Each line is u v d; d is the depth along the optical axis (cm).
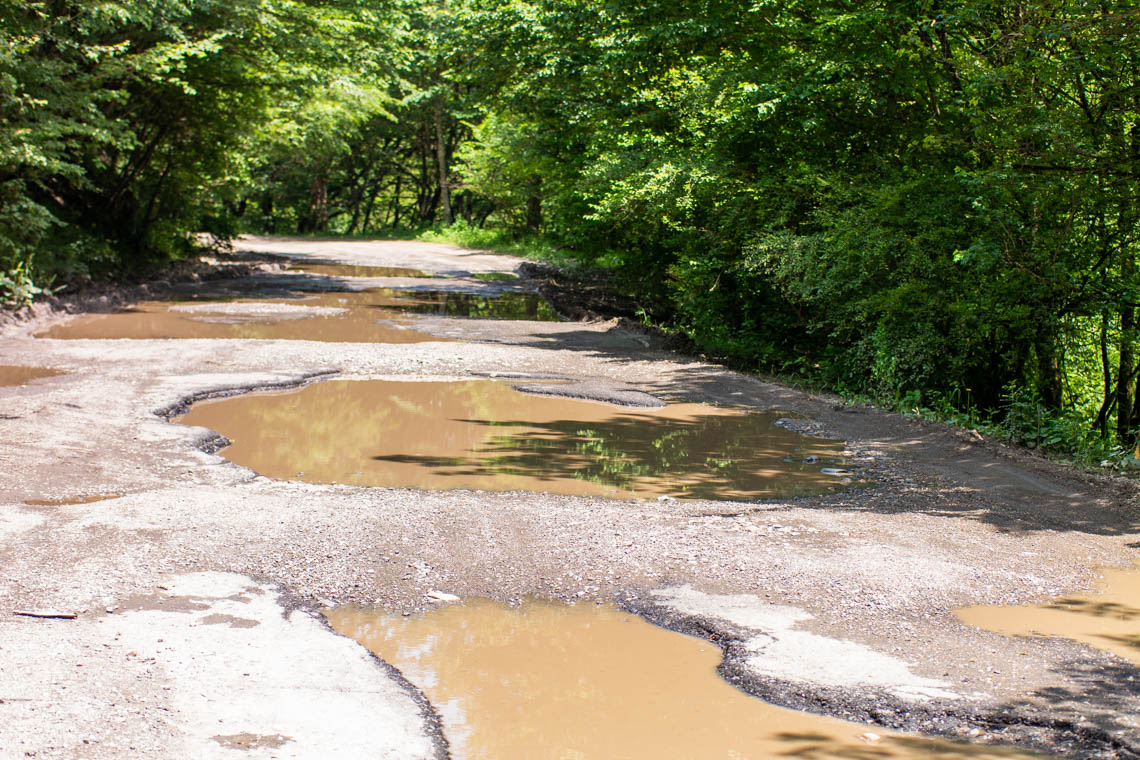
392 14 2802
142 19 1944
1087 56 1140
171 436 954
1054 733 419
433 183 7138
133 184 2822
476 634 521
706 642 518
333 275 3256
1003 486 869
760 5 1647
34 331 1728
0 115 1811
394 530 678
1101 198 1193
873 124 1688
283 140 3581
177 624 499
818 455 1003
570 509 751
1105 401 1477
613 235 2500
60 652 452
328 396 1241
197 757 365
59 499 731
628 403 1261
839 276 1500
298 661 464
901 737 416
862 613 554
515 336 1875
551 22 2212
